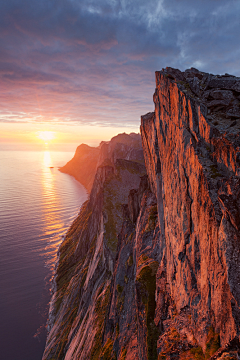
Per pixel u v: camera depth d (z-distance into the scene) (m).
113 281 44.28
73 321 72.50
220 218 10.48
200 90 16.03
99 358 33.88
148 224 32.12
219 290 10.24
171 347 13.11
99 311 51.03
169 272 20.14
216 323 10.62
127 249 41.00
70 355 54.19
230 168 10.90
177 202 17.27
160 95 22.56
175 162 17.94
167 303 18.80
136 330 26.62
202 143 13.64
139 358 21.06
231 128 12.59
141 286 23.28
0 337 81.81
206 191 11.59
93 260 80.50
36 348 77.19
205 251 12.02
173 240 18.70
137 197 44.06
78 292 83.94
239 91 14.75
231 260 9.35
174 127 18.36
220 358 8.84
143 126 35.66
